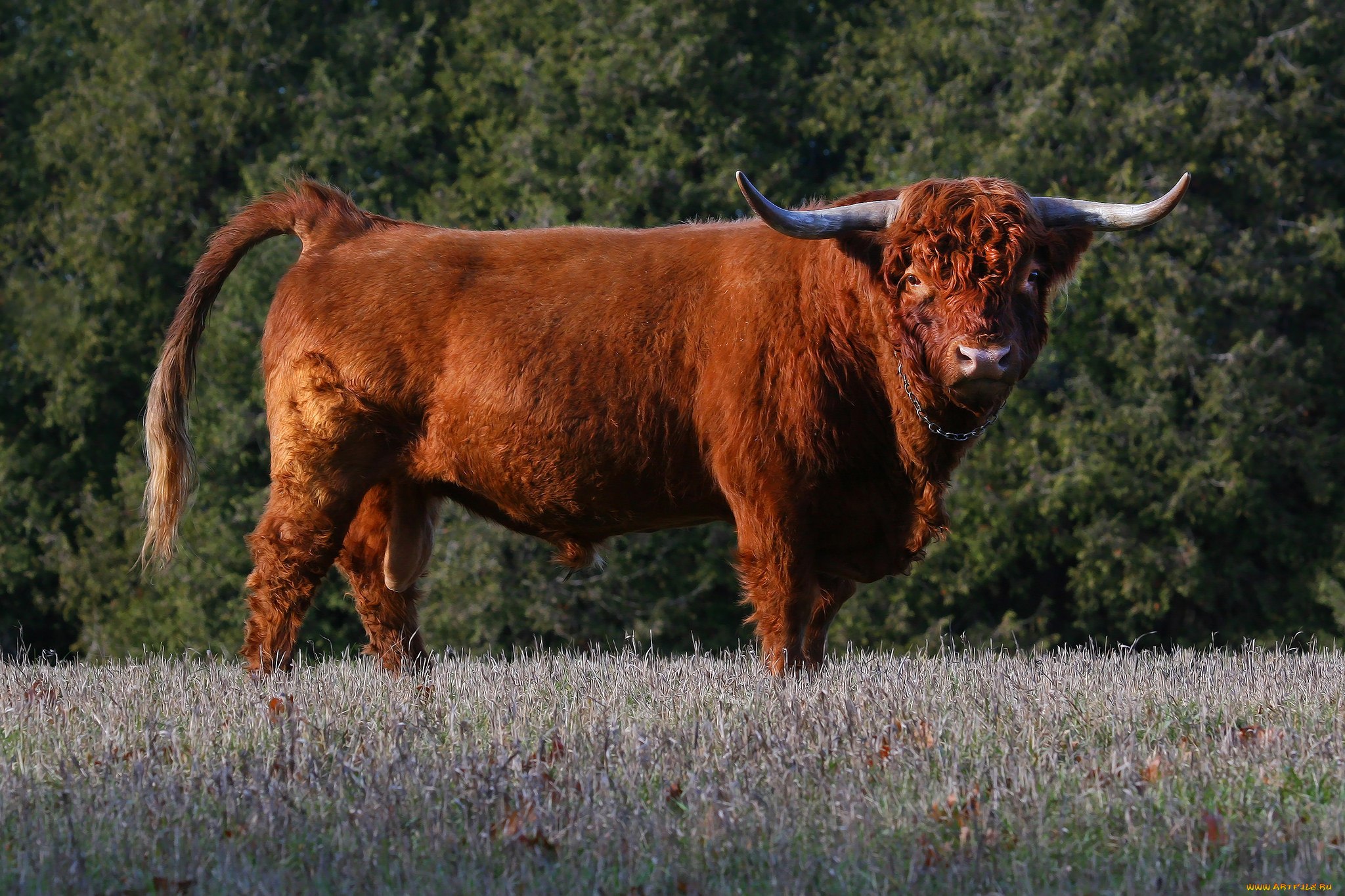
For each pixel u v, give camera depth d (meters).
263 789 8.03
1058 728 9.85
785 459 12.37
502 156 43.72
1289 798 8.21
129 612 43.31
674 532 39.72
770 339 12.45
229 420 41.59
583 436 13.09
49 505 46.03
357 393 13.71
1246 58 41.62
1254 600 40.81
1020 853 7.29
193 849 7.22
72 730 10.12
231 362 42.53
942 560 39.22
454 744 9.39
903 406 12.09
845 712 9.88
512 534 39.53
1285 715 10.60
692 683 12.41
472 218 42.69
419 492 14.58
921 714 10.26
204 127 44.59
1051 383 40.56
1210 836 7.41
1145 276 38.47
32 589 47.62
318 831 7.62
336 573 40.94
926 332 11.53
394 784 8.15
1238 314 40.31
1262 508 39.41
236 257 15.16
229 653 41.06
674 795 8.26
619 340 13.02
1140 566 37.81
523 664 16.52
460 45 45.78
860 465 12.42
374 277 13.93
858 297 12.12
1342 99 40.84
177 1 45.34
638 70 41.72
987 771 8.46
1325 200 41.66
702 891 6.74
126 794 8.19
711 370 12.73
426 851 7.23
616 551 39.28
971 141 40.22
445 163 44.94
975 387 11.27
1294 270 40.22
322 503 13.90
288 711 10.16
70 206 46.19
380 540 14.87
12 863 7.13
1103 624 41.22
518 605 39.03
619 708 10.86
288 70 45.94
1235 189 41.38
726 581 39.81
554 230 13.99
